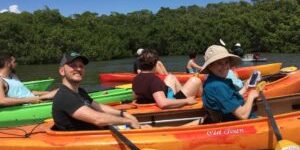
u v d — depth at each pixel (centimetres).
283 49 5466
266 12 6025
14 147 453
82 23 6531
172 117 577
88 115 436
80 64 441
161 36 6078
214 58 454
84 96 478
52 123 515
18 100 750
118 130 446
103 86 1477
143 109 592
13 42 5322
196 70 1385
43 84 1206
